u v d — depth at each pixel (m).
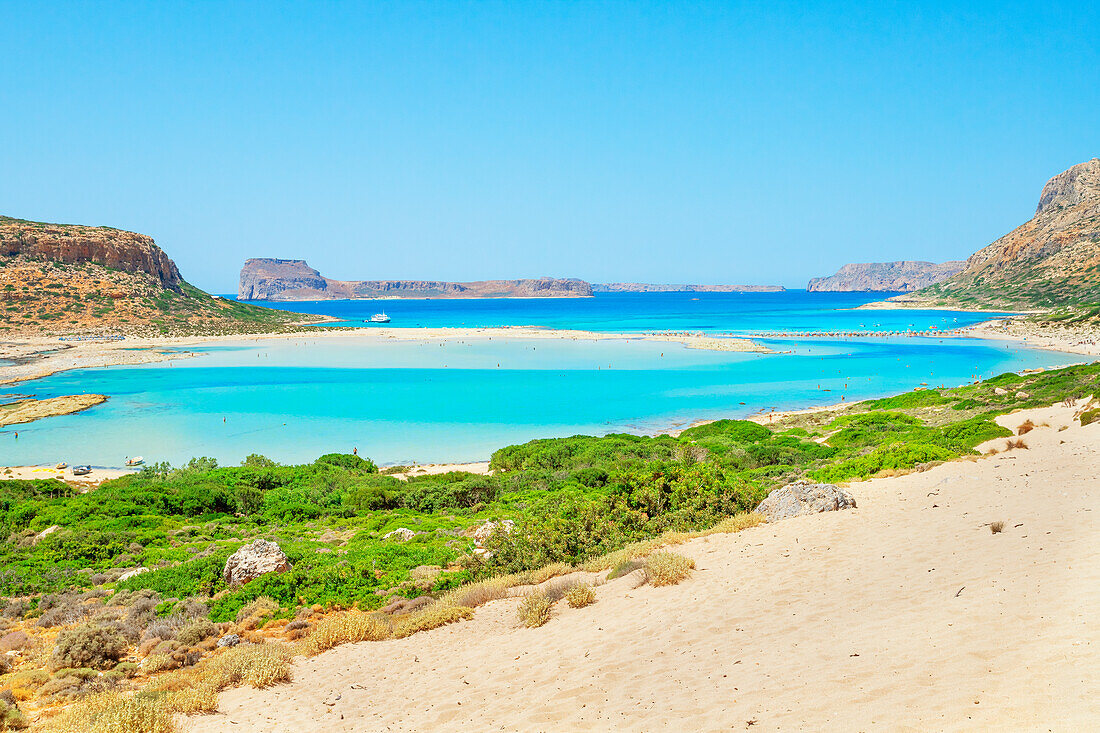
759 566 13.04
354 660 11.76
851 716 6.36
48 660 12.64
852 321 196.00
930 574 10.73
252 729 8.83
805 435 45.56
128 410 62.53
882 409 55.31
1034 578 9.38
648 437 45.91
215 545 22.30
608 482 31.64
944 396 56.44
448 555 19.88
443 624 13.34
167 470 38.91
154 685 10.91
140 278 172.75
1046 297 186.00
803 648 8.45
